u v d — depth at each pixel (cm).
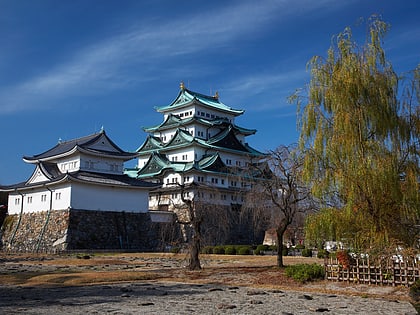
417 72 2495
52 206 6812
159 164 8525
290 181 3438
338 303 1975
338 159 2400
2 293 2394
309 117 2570
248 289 2514
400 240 2336
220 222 5053
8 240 7269
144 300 2102
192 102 9412
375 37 2542
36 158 7775
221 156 8856
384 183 2248
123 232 6869
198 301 2062
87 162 7181
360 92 2428
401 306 1883
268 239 8044
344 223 2364
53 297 2225
